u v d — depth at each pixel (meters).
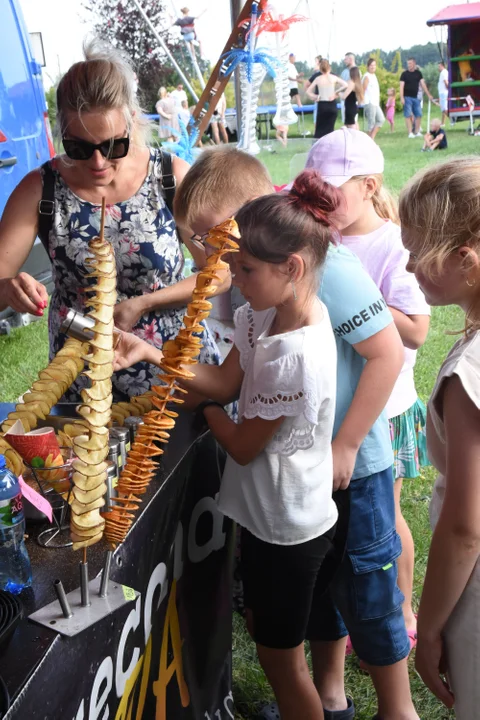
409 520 3.00
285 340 1.35
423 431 2.28
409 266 1.29
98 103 1.65
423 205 1.21
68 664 0.96
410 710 1.79
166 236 1.92
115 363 1.49
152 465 1.07
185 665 1.54
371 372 1.56
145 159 1.89
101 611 1.02
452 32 17.70
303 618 1.54
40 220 1.89
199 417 1.60
